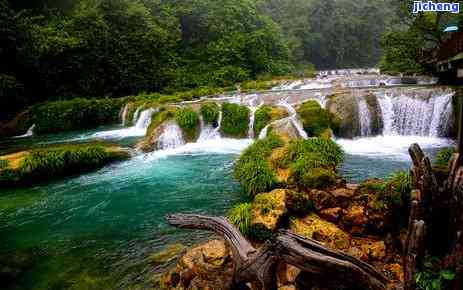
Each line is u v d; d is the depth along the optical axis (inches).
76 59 1138.7
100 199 446.6
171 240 329.7
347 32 3164.4
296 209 317.1
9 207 436.1
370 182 331.9
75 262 301.7
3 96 971.9
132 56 1306.6
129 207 416.5
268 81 1466.5
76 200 448.1
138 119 940.6
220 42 1795.0
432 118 665.0
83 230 365.1
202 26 1823.3
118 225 371.2
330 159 417.4
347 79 1302.9
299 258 181.5
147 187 478.3
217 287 234.2
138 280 267.7
